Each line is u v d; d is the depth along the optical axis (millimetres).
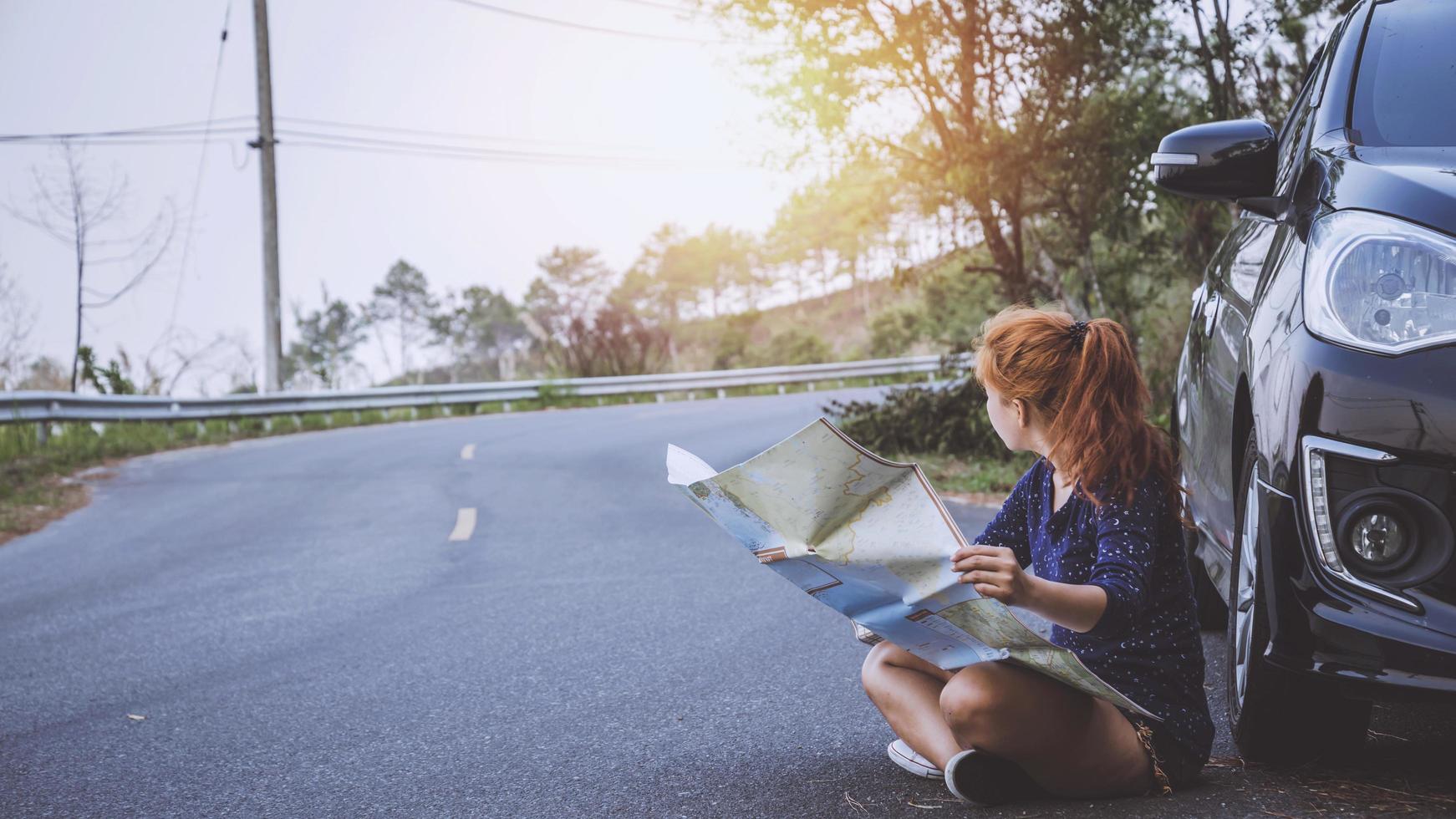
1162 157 3268
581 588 5648
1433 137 2723
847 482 1979
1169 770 2305
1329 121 2967
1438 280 2199
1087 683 2064
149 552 7492
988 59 9164
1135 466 2148
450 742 3346
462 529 7789
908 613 2076
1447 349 2139
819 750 2988
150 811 2906
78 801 3012
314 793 2965
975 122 9516
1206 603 4047
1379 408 2166
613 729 3361
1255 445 2494
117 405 14578
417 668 4297
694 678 3889
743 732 3221
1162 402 8680
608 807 2688
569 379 23906
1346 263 2334
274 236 21141
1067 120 8977
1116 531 2123
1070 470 2176
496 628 4879
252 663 4527
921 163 9828
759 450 12391
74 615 5688
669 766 2963
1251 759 2535
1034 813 2279
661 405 21781
